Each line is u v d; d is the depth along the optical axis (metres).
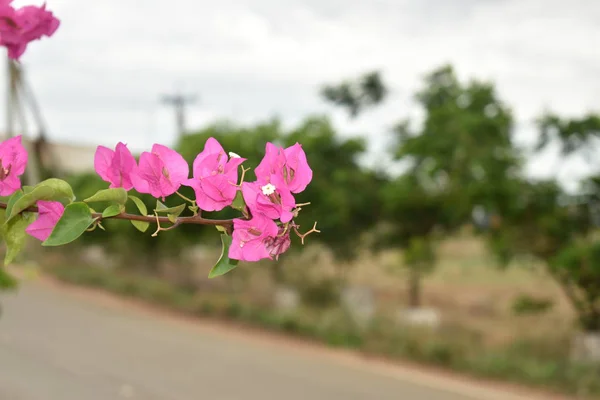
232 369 11.04
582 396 10.13
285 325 14.00
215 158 1.17
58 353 11.50
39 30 1.43
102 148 1.13
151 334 13.49
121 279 18.45
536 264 14.38
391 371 11.27
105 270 20.08
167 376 10.37
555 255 13.16
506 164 13.33
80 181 14.85
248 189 1.13
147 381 10.05
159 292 16.88
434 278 25.78
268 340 13.39
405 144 14.68
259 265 17.44
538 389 10.45
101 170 1.13
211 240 16.55
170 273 20.59
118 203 1.11
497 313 18.61
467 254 31.14
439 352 11.80
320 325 13.59
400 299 20.36
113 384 9.77
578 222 13.05
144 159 1.13
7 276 2.96
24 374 10.05
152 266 20.06
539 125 12.63
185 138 14.99
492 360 11.23
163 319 15.12
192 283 18.83
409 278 17.95
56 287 18.45
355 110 16.86
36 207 1.20
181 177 1.14
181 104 31.75
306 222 15.02
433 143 13.98
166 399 9.12
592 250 11.74
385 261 25.81
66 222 1.09
